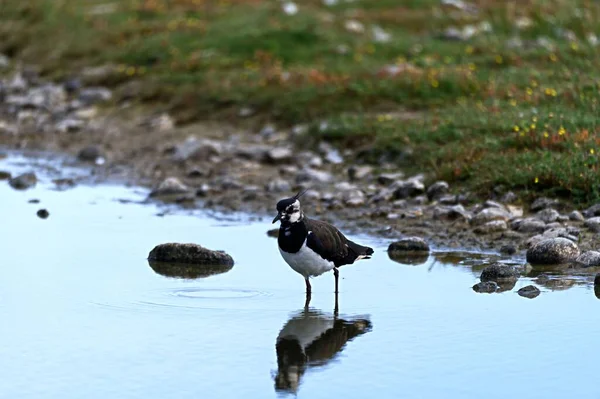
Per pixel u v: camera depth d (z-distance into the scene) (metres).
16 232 15.82
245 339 10.90
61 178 19.86
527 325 11.02
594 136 16.38
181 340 10.87
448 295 12.23
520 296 12.04
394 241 14.77
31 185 19.34
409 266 13.62
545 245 13.31
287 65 24.67
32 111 24.94
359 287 12.75
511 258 13.67
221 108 22.77
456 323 11.20
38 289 12.77
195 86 23.88
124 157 21.16
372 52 25.06
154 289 12.79
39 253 14.54
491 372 9.80
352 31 27.06
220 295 12.55
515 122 17.80
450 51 24.38
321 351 10.50
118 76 25.62
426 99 20.75
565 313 11.34
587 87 19.30
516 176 15.85
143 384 9.69
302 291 12.70
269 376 9.86
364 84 21.75
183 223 16.38
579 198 15.13
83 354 10.45
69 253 14.54
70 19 30.22
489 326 11.04
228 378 9.84
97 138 22.61
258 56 25.03
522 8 27.66
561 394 9.25
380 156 18.56
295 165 19.25
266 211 16.97
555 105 18.42
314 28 26.58
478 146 17.23
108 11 30.89
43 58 28.14
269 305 12.11
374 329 11.12
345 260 12.34
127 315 11.73
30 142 22.80
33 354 10.46
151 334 11.05
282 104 21.88
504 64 22.59
